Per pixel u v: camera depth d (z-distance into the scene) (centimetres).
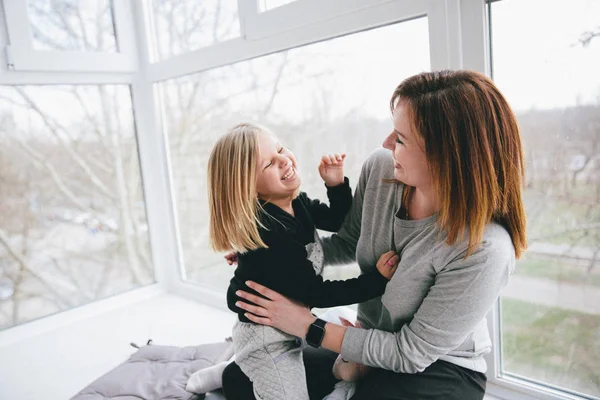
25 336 206
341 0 145
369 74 148
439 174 88
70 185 220
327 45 157
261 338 109
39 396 158
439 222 95
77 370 174
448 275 93
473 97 86
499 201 90
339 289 104
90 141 226
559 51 112
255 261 107
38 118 208
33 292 212
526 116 120
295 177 110
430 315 94
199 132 218
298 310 106
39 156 210
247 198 104
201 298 236
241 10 177
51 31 206
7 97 198
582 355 123
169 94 228
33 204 209
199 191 226
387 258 106
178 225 245
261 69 181
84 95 222
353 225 126
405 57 138
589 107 110
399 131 93
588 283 119
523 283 130
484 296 90
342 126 160
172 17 215
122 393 140
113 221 237
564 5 110
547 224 122
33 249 211
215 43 192
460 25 123
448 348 94
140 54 232
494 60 122
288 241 105
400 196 106
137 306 235
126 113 238
